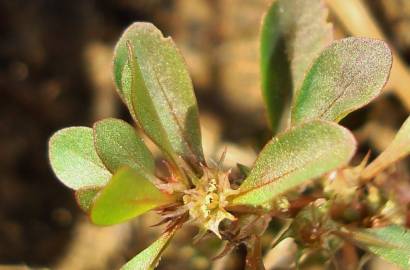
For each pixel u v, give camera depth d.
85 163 0.10
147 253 0.09
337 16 0.15
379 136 0.15
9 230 0.17
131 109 0.09
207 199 0.09
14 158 0.18
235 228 0.09
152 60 0.10
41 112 0.18
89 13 0.19
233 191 0.09
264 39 0.11
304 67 0.11
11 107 0.18
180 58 0.10
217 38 0.18
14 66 0.19
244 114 0.18
